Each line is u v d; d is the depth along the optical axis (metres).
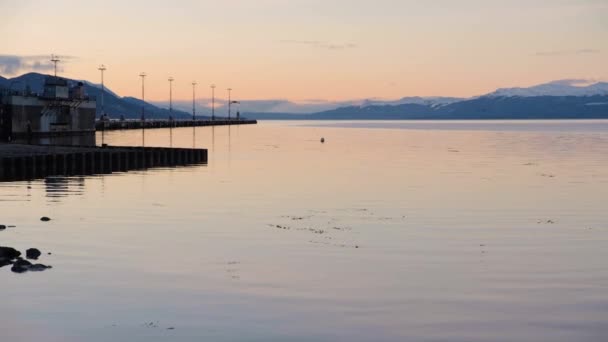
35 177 72.00
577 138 187.88
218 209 48.72
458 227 41.72
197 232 39.31
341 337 21.95
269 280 28.53
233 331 22.39
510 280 28.88
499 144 153.38
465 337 22.09
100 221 43.00
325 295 26.44
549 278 29.23
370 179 71.75
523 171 81.56
